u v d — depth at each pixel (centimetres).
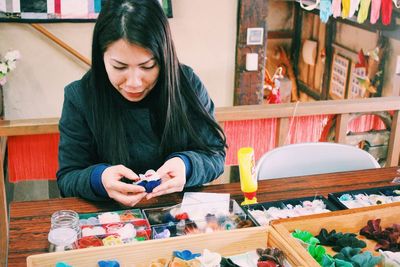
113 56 150
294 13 690
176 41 394
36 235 153
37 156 276
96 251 129
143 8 147
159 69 159
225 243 139
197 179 174
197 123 182
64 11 355
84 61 373
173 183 163
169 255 135
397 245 148
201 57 404
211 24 397
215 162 181
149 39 147
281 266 131
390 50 457
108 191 161
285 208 168
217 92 418
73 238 140
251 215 157
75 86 176
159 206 167
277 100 514
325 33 611
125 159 174
